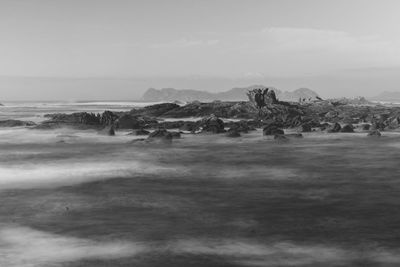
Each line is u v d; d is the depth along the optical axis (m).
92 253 14.58
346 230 17.03
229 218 18.81
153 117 94.00
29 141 53.19
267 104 94.38
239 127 65.00
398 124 71.25
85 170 32.12
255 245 15.35
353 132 64.94
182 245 15.34
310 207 20.69
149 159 38.44
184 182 27.34
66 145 49.53
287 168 33.16
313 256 14.34
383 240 15.85
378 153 42.12
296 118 76.38
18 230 17.00
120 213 19.59
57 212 19.78
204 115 94.44
